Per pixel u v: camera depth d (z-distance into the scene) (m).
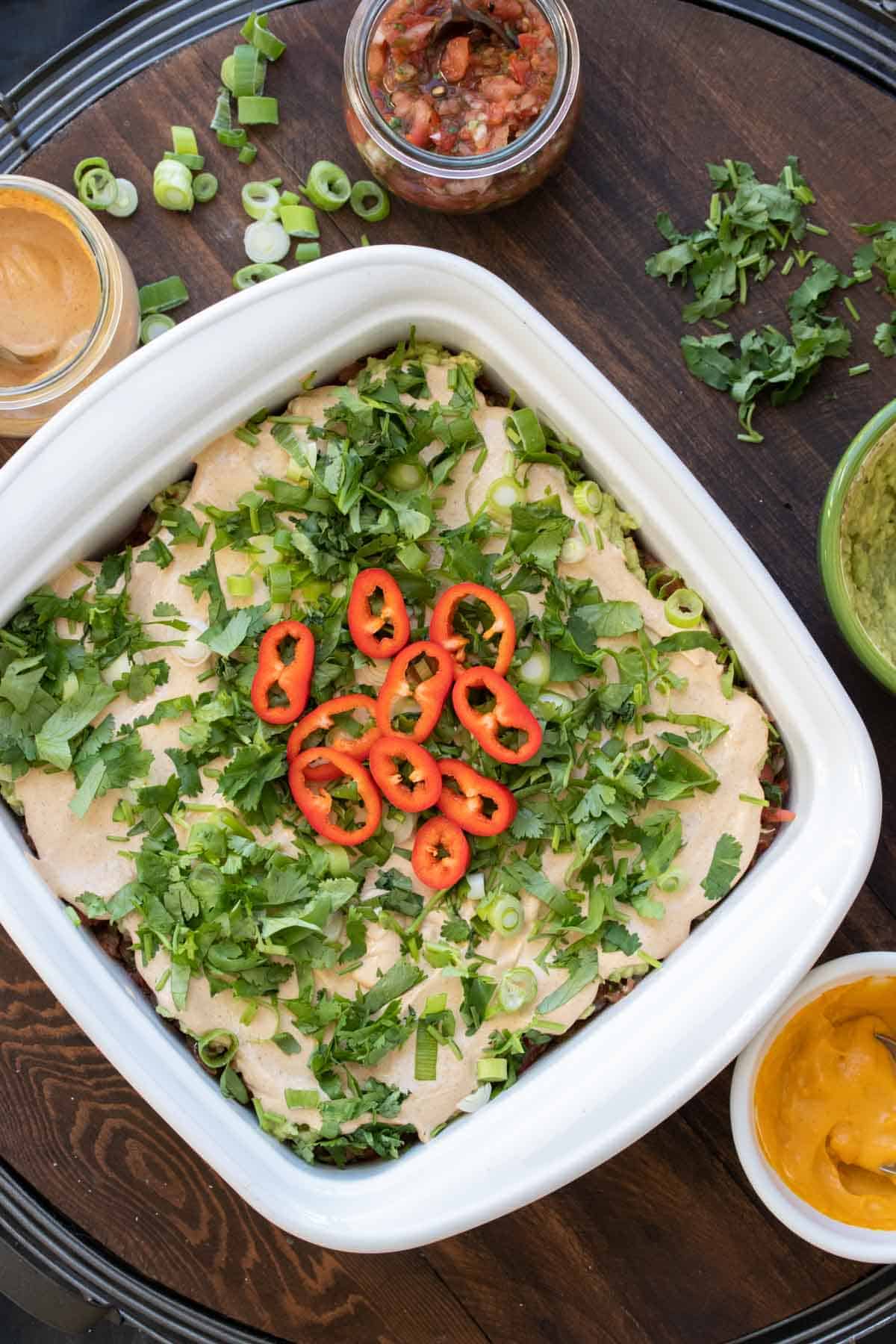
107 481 0.58
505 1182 0.57
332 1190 0.58
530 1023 0.59
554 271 0.64
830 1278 0.63
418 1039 0.59
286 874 0.59
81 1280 0.64
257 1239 0.63
